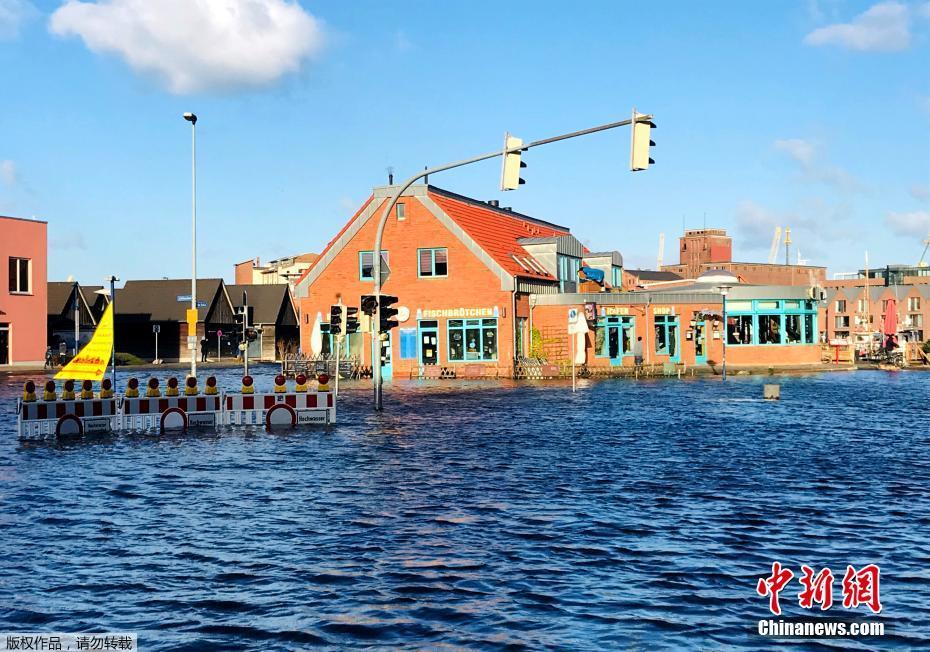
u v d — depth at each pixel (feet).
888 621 28.07
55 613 28.66
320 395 82.33
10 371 189.67
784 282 499.10
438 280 164.35
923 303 383.24
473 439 71.00
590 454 62.49
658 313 175.83
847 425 82.74
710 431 77.10
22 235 204.54
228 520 41.24
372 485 50.11
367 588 30.99
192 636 26.61
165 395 79.61
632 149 72.95
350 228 168.86
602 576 32.45
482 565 33.73
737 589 31.09
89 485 50.72
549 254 184.34
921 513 42.80
